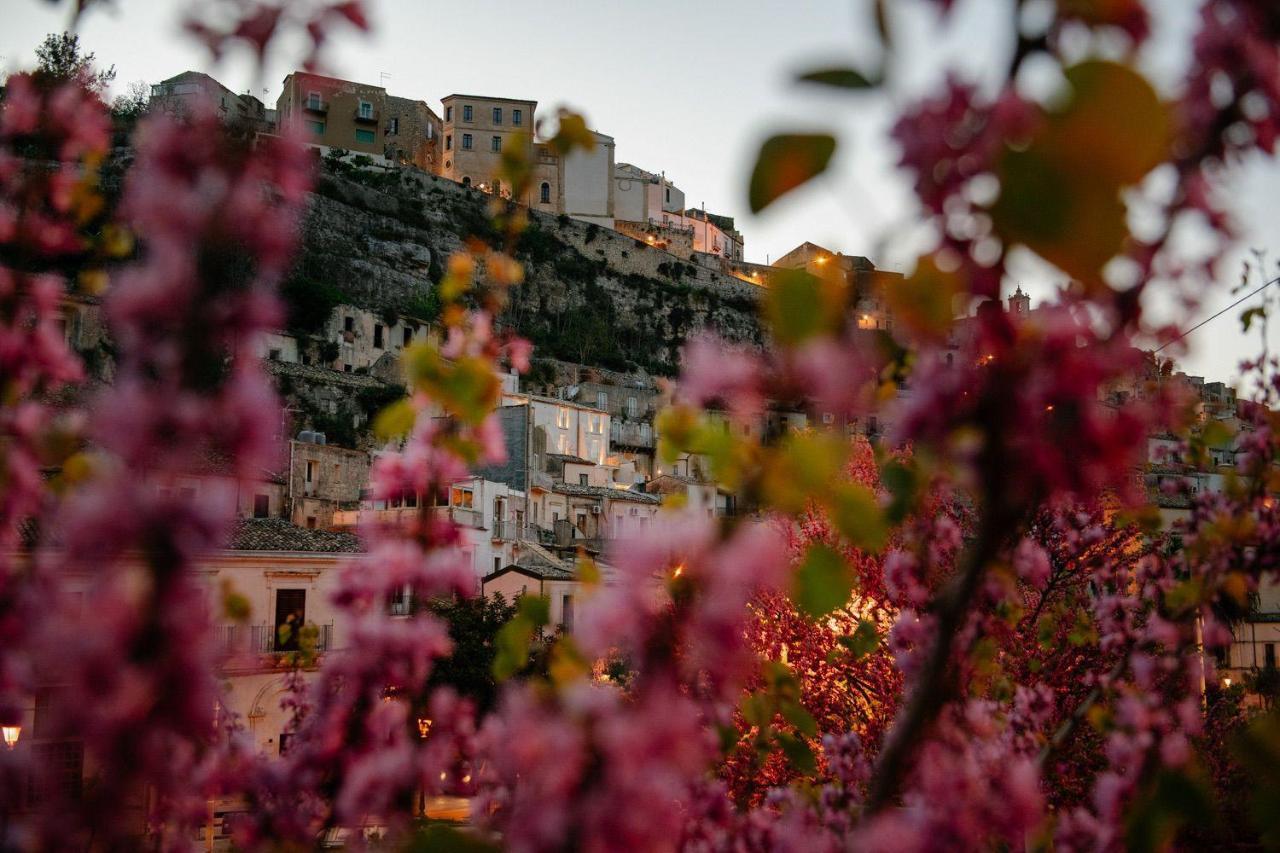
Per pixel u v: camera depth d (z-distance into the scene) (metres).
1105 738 8.96
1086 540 7.89
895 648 3.70
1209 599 3.74
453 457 3.57
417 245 88.50
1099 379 1.88
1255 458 3.96
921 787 2.95
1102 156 1.36
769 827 3.59
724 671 2.14
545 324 96.12
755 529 2.08
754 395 1.93
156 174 2.03
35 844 1.99
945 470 2.17
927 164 1.63
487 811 3.12
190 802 3.23
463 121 103.94
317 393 56.09
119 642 1.97
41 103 2.89
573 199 109.12
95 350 37.12
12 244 2.85
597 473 57.16
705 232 125.81
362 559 3.59
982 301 1.82
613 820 2.02
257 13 2.18
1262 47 1.92
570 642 2.38
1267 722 2.50
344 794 3.11
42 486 2.62
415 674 3.53
